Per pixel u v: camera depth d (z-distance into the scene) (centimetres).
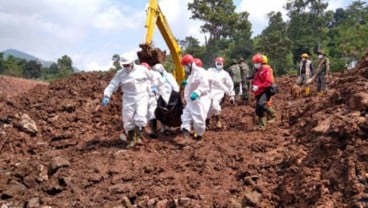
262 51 4741
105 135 1025
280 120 1077
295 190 636
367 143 623
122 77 906
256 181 711
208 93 952
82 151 903
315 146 701
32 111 1138
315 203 580
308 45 5244
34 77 4909
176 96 993
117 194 713
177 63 1338
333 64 4009
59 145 946
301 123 945
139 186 729
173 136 1004
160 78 973
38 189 756
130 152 873
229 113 1256
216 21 4334
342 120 705
